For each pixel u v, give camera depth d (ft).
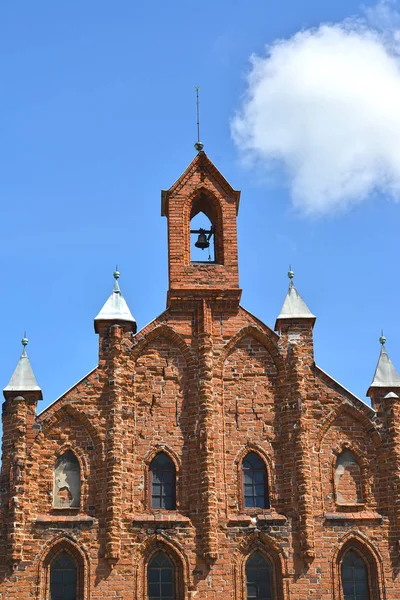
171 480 173.17
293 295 187.01
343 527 170.19
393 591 167.12
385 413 177.58
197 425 175.73
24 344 181.27
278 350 181.78
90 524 167.73
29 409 174.09
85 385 176.86
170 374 179.73
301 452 173.68
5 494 168.45
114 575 164.96
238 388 179.42
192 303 184.65
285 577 166.61
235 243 189.88
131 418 175.94
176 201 192.03
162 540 167.73
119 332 180.24
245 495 172.76
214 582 165.78
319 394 179.22
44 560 165.27
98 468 171.94
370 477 174.29
